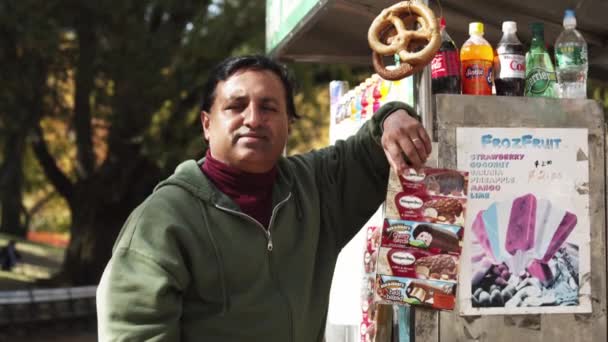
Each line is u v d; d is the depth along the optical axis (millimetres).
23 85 9906
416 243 1909
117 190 11852
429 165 1953
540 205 1979
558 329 1982
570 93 2217
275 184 2090
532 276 1972
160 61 9867
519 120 1974
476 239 1949
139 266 1854
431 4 2346
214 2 10859
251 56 2062
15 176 19188
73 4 9508
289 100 2127
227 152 1999
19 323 10508
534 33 2217
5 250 14930
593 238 2008
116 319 1844
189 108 10836
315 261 2156
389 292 1916
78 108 11383
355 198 2178
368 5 2340
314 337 2123
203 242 1924
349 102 2758
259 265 1956
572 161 1999
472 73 2072
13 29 9320
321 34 2934
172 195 1955
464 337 1938
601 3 2363
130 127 10914
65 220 35188
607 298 2016
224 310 1907
